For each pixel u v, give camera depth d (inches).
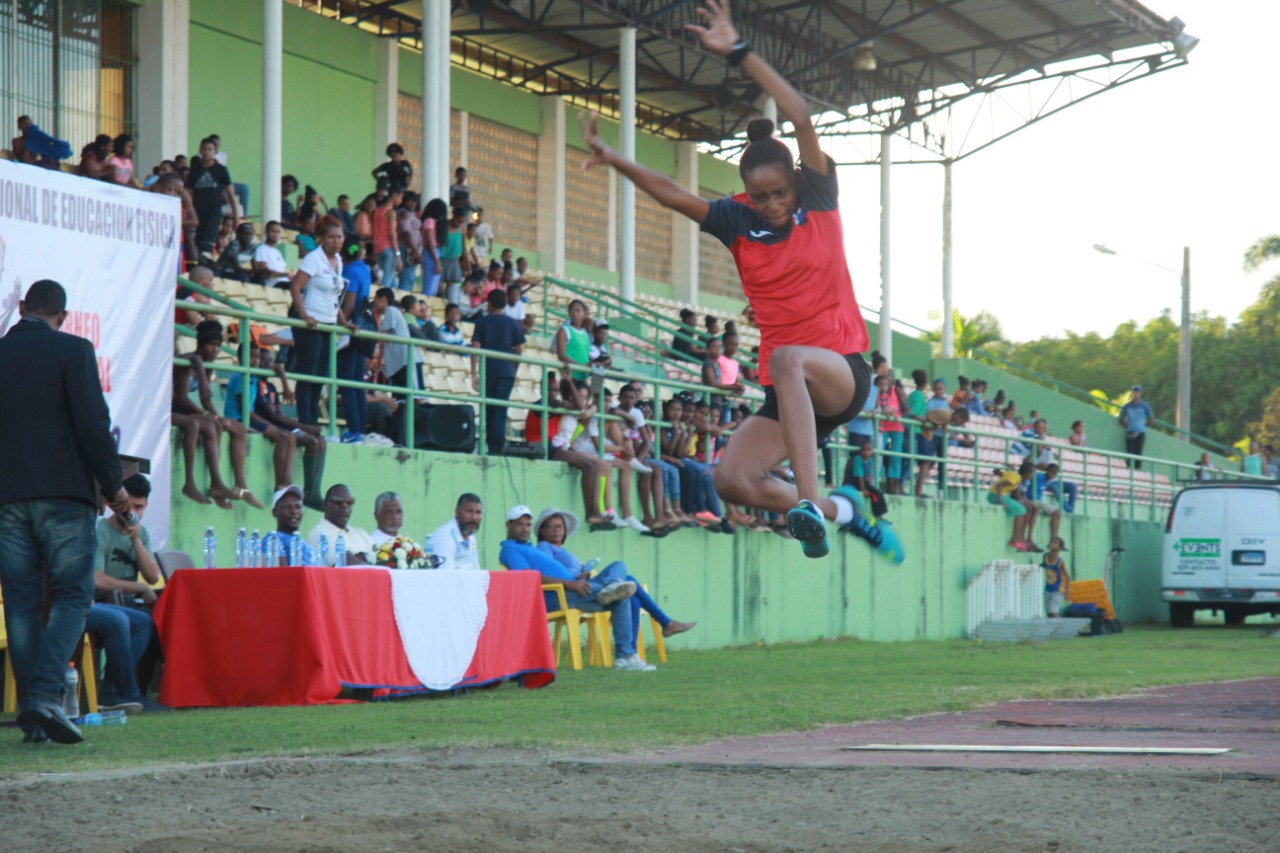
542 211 1285.7
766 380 227.0
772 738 284.4
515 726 304.2
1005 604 961.5
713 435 745.6
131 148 651.5
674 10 1077.8
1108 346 2915.8
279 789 209.8
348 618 374.9
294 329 526.0
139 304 441.7
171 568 405.7
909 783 209.3
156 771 224.2
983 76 1385.3
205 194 686.5
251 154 1013.8
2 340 267.3
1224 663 585.3
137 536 387.9
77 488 265.1
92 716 319.6
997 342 2401.6
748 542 755.4
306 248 745.0
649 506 677.9
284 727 304.5
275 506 434.0
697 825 180.1
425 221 786.2
